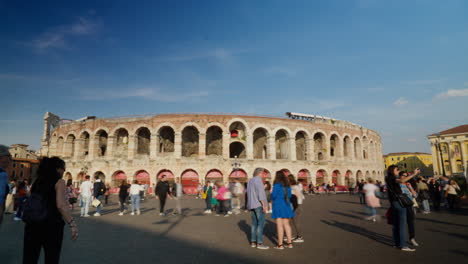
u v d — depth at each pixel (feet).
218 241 31.19
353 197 111.14
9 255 26.37
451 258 23.71
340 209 63.36
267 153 149.89
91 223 46.09
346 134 174.40
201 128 141.08
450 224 41.24
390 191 27.86
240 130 150.61
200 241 31.24
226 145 141.08
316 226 40.47
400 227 26.78
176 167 135.54
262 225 28.25
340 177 163.63
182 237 33.53
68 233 37.14
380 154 209.97
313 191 140.36
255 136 163.53
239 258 24.29
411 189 42.34
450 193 59.62
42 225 15.44
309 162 153.48
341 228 38.60
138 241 31.55
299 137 166.91
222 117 143.74
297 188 32.32
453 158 265.75
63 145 155.53
